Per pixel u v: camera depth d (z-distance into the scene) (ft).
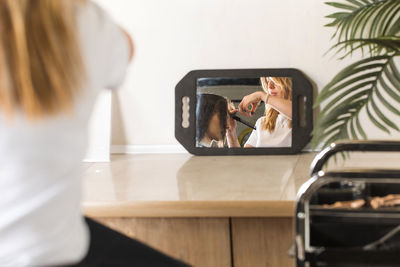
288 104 10.91
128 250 3.50
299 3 10.75
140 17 11.07
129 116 11.39
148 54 11.18
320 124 7.14
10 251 2.60
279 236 7.25
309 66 10.93
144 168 9.84
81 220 2.91
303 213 4.17
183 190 8.02
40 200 2.61
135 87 11.29
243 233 7.30
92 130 10.82
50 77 2.53
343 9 10.64
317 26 10.79
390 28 9.76
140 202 7.34
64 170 2.68
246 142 10.99
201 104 11.08
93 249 3.34
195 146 11.10
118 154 11.43
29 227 2.60
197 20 11.00
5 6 2.49
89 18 2.85
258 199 7.36
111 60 3.01
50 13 2.58
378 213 4.46
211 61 11.12
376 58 7.08
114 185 8.46
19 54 2.47
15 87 2.50
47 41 2.54
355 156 10.16
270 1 10.80
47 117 2.59
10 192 2.59
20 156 2.58
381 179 4.14
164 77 11.24
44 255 2.64
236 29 10.96
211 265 7.35
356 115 7.14
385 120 7.09
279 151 10.89
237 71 11.00
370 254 3.84
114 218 7.41
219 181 8.59
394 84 7.07
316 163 4.85
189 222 7.33
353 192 5.68
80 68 2.67
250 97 10.99
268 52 10.98
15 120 2.54
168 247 7.39
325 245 4.57
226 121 11.03
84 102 2.75
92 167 10.06
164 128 11.40
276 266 7.30
